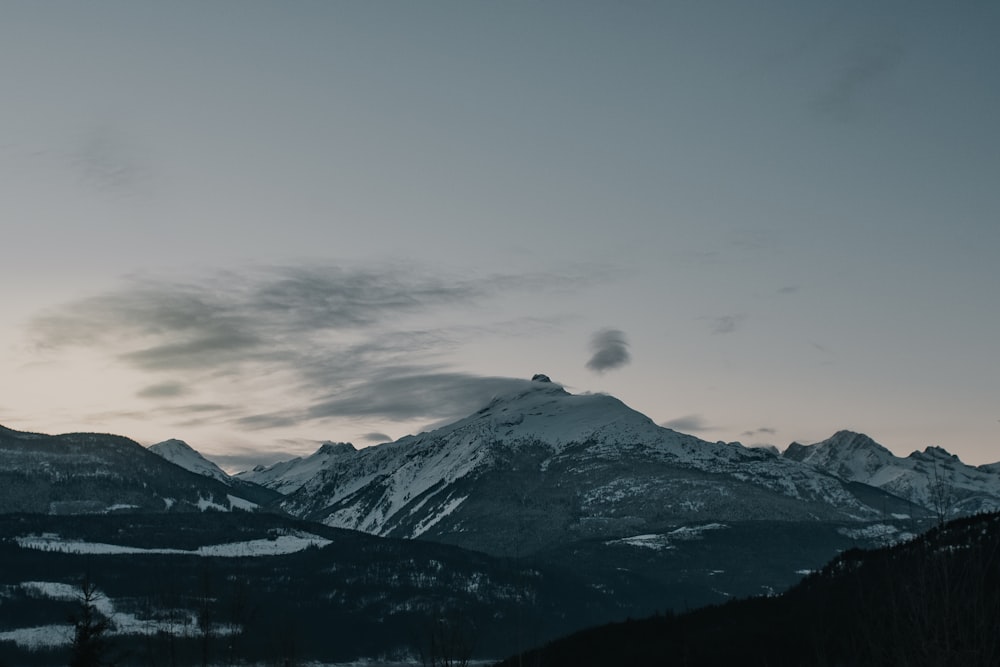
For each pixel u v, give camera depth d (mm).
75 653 139375
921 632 72188
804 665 108875
